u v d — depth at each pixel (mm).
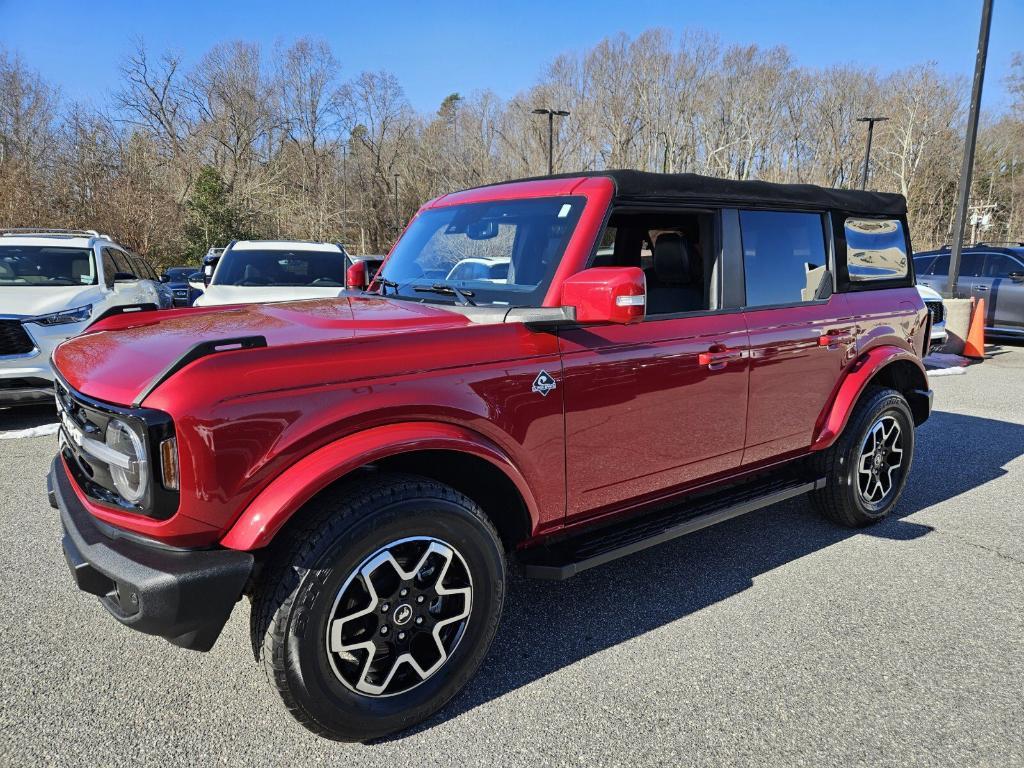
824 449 4023
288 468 2143
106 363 2396
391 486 2305
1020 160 50969
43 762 2311
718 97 68500
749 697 2668
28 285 7445
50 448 5855
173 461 2006
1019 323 12133
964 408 7594
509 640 3074
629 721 2531
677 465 3211
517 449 2607
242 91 56219
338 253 10148
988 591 3516
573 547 2967
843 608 3344
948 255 13516
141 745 2400
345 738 2359
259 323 2701
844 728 2494
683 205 3150
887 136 59906
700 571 3740
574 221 2848
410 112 66000
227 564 2070
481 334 2543
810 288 3771
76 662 2887
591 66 66125
